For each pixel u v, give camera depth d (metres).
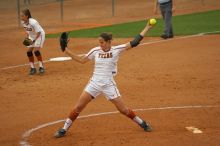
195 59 45.28
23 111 30.14
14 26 80.44
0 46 59.25
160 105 30.56
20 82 38.78
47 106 31.17
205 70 40.72
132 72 40.97
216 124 26.23
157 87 35.56
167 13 57.44
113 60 23.89
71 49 54.25
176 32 63.47
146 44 54.59
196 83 36.41
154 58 46.59
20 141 24.28
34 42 41.09
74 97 33.31
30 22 40.88
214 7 94.81
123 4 109.69
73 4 113.00
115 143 23.33
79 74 41.09
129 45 23.89
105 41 23.56
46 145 23.47
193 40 56.00
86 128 26.00
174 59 45.75
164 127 25.81
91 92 24.17
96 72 24.09
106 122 27.06
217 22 73.06
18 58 50.44
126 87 35.75
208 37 57.81
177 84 36.28
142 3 109.75
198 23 72.69
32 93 34.88
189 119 27.23
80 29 73.19
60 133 24.53
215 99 31.75
